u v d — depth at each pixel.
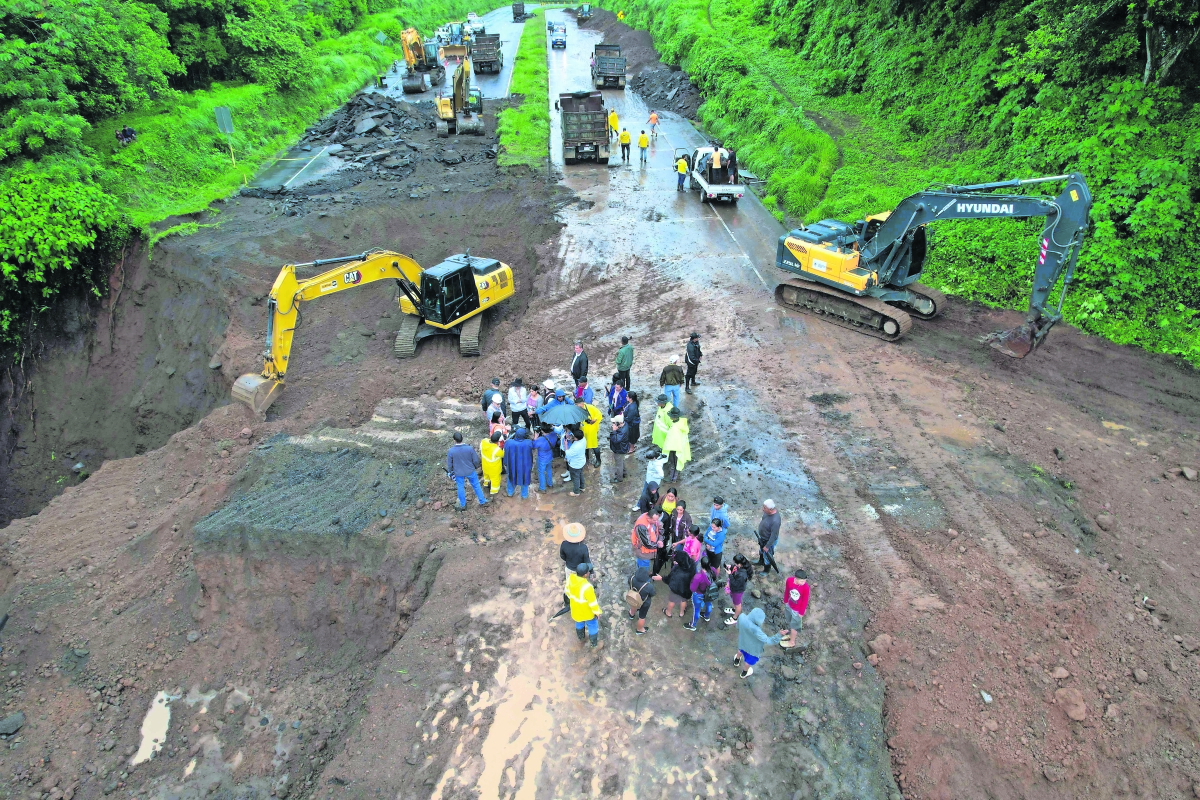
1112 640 10.70
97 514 15.93
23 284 22.83
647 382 18.02
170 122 31.22
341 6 57.12
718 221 27.58
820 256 20.09
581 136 33.06
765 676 10.59
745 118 35.62
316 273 24.52
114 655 12.96
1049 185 22.47
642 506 13.25
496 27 69.69
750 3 51.22
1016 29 26.77
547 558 12.80
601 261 24.94
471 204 29.69
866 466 14.79
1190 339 18.31
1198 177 19.61
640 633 11.34
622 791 9.24
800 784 9.28
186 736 11.95
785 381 17.94
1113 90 21.33
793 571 12.30
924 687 10.31
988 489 13.94
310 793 10.98
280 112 39.62
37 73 25.84
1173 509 13.46
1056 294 20.36
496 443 13.98
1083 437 15.48
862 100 34.56
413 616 12.41
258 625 13.25
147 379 22.89
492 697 10.48
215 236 25.72
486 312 22.75
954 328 19.98
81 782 11.34
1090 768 9.23
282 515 13.83
